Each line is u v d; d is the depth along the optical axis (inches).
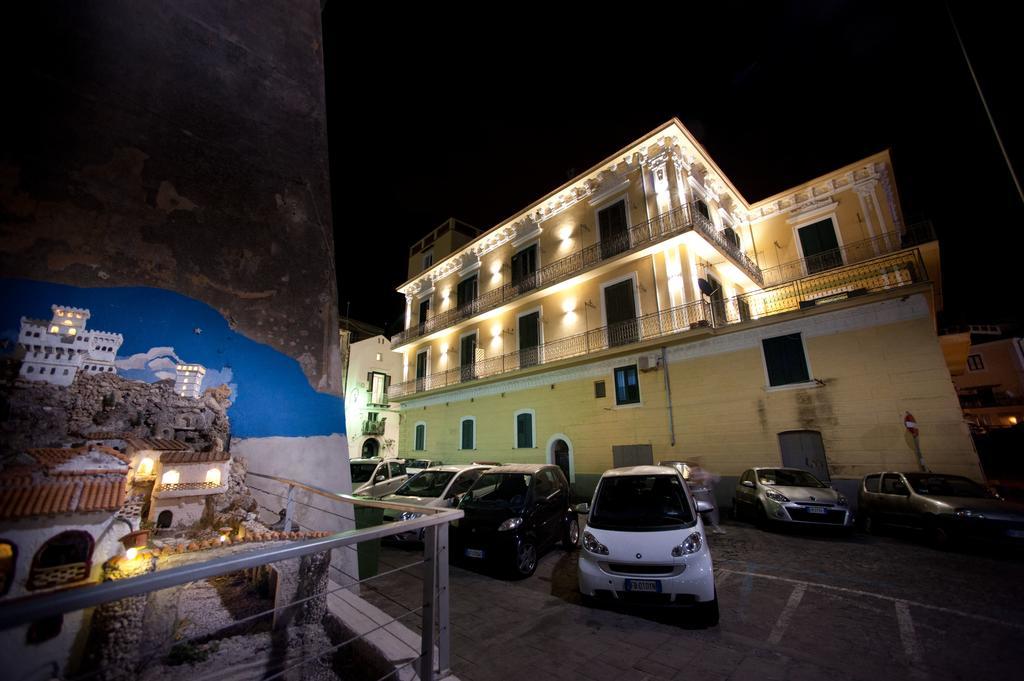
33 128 145.6
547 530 285.6
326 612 129.5
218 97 201.8
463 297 932.0
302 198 220.7
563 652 161.9
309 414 194.1
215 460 135.6
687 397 543.8
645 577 190.4
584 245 702.5
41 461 89.0
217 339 171.3
